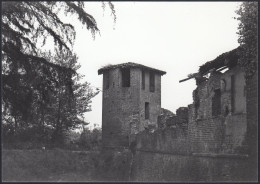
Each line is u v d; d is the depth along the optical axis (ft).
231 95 58.34
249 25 52.95
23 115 78.69
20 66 74.54
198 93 69.26
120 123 118.73
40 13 70.59
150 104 124.47
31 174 65.46
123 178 94.79
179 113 78.43
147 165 88.28
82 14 67.05
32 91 78.69
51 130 108.88
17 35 71.61
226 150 57.52
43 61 78.95
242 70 55.57
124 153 100.63
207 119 64.18
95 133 130.41
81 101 117.19
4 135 84.58
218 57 61.05
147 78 125.29
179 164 72.33
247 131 52.70
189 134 70.33
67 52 77.10
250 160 51.21
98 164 89.66
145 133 93.71
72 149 101.76
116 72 122.72
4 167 62.75
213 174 59.57
